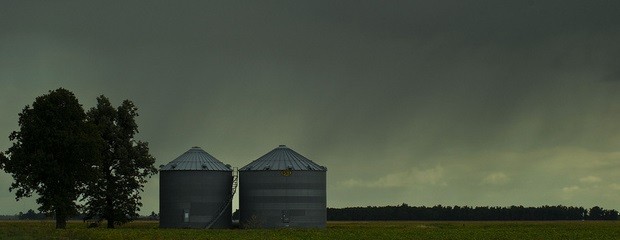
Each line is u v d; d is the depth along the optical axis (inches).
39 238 2578.7
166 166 4190.5
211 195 4124.0
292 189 4084.6
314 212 4121.6
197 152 4284.0
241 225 4143.7
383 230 3838.6
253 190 4106.8
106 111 4020.7
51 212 3462.1
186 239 2682.1
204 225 4089.6
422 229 4188.0
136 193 4015.8
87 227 4097.0
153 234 3019.2
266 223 4062.5
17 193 3376.0
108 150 3956.7
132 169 3969.0
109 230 3388.3
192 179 4106.8
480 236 3262.8
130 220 4015.8
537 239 3038.9
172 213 4092.0
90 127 3518.7
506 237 3181.6
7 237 2527.1
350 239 2837.1
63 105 3449.8
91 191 3887.8
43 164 3316.9
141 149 4033.0
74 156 3390.7
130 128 4072.3
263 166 4138.8
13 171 3356.3
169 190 4116.6
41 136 3366.1
